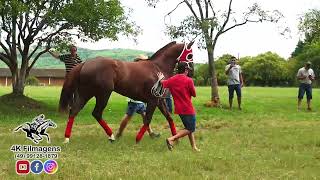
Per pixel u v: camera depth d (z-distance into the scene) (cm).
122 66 1037
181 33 1906
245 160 851
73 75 1030
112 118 1631
